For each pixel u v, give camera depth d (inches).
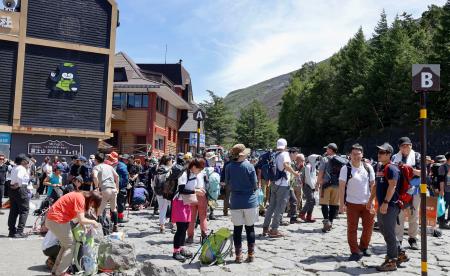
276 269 306.7
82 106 1125.7
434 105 2106.3
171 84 1689.2
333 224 528.7
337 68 3095.5
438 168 521.7
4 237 420.8
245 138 3976.4
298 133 3324.3
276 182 422.9
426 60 2222.0
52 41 1088.8
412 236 382.3
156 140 1450.5
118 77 1396.4
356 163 339.9
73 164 522.0
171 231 451.2
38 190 796.6
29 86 1071.0
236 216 321.7
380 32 2945.4
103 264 291.0
